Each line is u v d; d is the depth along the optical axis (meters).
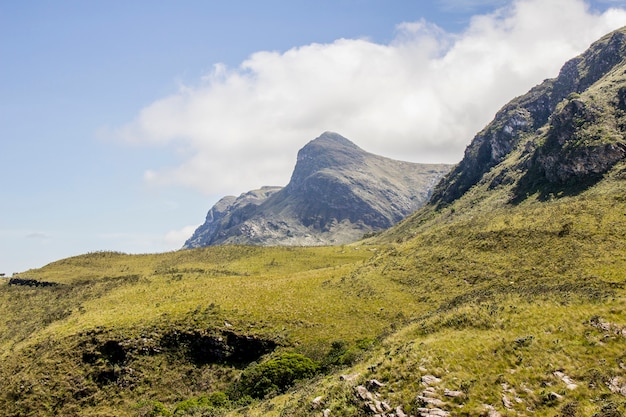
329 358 52.22
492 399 26.17
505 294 43.53
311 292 76.69
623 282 52.97
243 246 146.38
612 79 185.75
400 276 79.19
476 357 30.61
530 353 29.75
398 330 47.53
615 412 22.48
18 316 93.19
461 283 69.38
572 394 25.06
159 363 59.53
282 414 34.03
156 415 48.09
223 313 67.88
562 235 71.31
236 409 44.28
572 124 165.00
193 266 122.31
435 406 26.45
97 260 137.50
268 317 66.38
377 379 31.42
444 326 39.06
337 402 30.97
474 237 83.75
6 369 60.34
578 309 34.00
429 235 95.62
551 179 158.38
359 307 68.25
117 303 80.75
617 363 26.72
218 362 60.28
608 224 69.31
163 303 76.25
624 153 138.25
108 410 52.28
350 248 147.50
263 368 50.69
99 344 60.78
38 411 51.97
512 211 92.25
